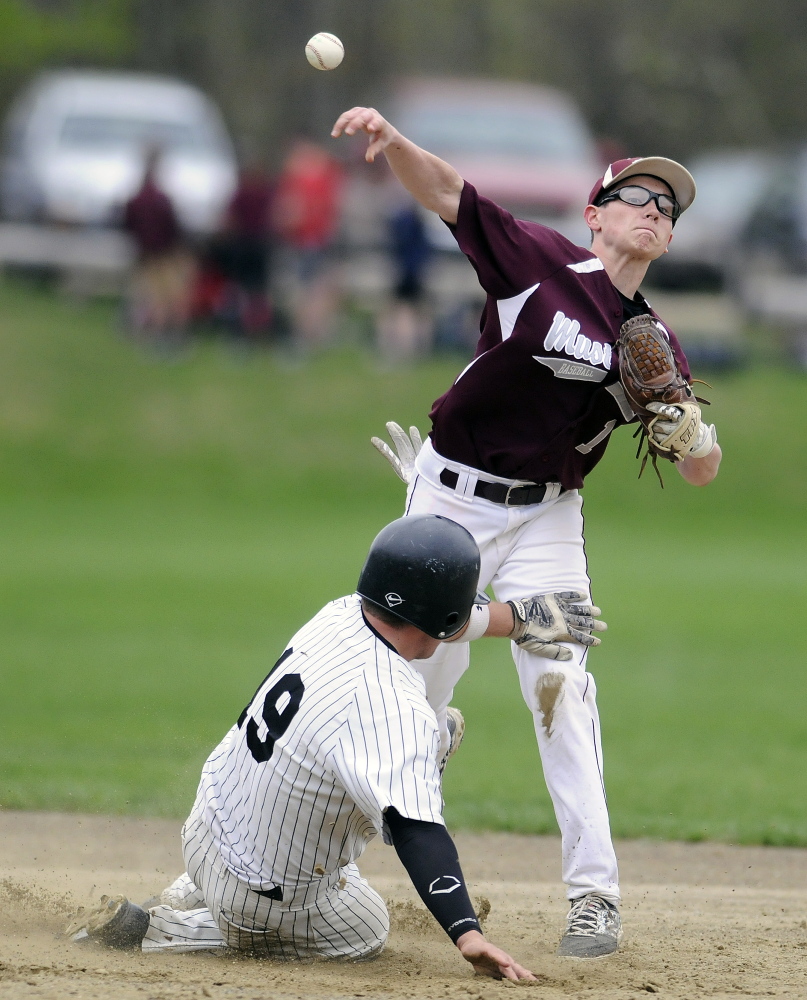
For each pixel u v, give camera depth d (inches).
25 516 2522.1
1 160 4151.1
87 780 986.7
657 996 522.0
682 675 1507.1
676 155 5654.5
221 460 2792.8
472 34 5738.2
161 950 573.3
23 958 553.0
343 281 3361.2
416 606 520.4
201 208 3097.9
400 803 489.4
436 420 636.7
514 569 631.8
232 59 5615.2
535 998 500.7
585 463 639.8
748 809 984.9
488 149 2960.1
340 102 5669.3
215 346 3198.8
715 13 5782.5
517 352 606.2
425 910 671.8
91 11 5378.9
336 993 502.3
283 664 534.3
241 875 537.3
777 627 1782.7
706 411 3009.4
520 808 971.9
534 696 617.0
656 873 826.2
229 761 546.9
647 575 2166.6
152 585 1941.4
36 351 3117.6
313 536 2426.2
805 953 617.0
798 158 3417.8
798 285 3238.2
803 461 2851.9
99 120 3257.9
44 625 1652.3
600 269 623.5
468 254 606.5
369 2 5649.6
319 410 2938.0
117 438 2837.1
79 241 3275.1
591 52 5777.6
